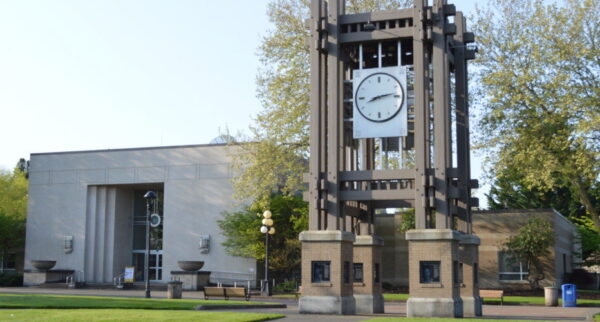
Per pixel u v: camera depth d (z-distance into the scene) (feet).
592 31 111.96
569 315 82.99
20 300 83.97
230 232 158.92
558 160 112.98
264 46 133.39
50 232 182.39
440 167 75.51
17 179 234.99
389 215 166.20
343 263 76.23
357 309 84.07
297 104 127.44
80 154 182.80
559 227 152.97
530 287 141.79
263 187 128.98
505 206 211.82
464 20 88.74
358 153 94.43
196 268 155.33
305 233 76.74
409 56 89.30
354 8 129.70
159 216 181.57
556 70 111.96
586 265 194.08
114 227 179.83
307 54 129.70
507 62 116.37
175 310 75.05
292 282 146.00
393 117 78.89
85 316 62.34
